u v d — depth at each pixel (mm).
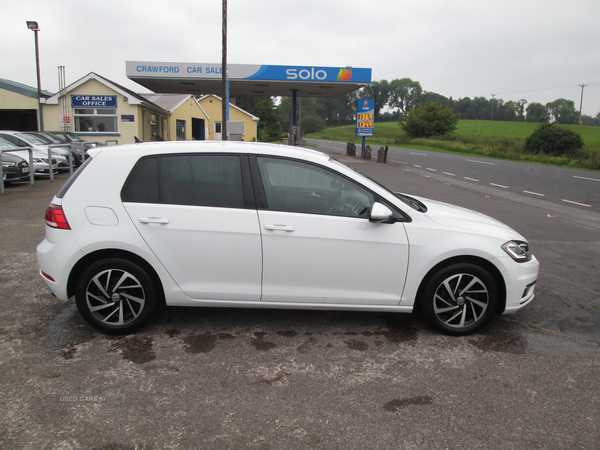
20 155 13703
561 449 2369
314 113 140375
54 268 3412
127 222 3412
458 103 163625
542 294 4812
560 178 17344
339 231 3484
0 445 2301
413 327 3881
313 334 3701
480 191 13086
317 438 2418
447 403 2768
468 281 3646
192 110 34656
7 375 2957
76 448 2299
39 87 22703
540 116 146500
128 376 2986
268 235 3443
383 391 2889
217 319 3947
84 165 3529
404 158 26984
